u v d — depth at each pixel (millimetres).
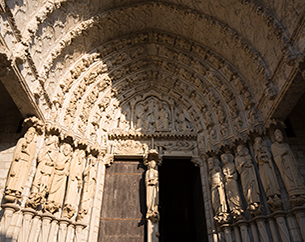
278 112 9039
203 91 12289
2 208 7582
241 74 11281
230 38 10828
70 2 9562
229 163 9961
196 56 12641
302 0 7445
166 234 14414
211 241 9312
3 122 10812
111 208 10352
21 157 8125
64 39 9977
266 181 8523
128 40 12789
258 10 8914
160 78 13586
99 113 11930
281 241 7711
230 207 9047
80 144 10312
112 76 12664
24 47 7379
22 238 7367
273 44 9000
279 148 8750
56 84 10336
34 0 8031
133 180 11102
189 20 11742
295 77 7781
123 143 11805
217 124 11406
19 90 7852
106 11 11312
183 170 15625
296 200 7707
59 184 8883
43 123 9203
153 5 11688
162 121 12500
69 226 8789
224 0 10078
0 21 6434
